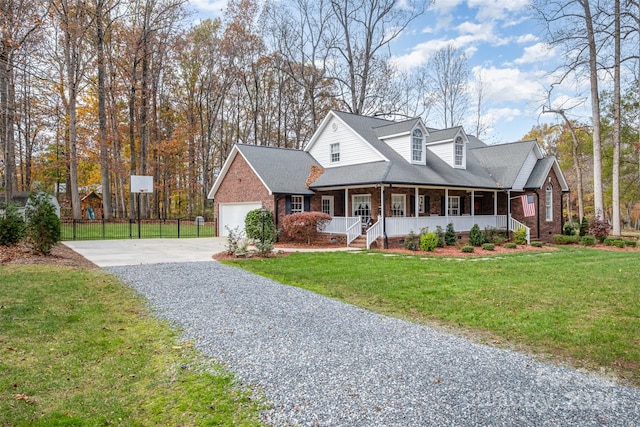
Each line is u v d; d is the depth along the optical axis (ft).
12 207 42.27
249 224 57.72
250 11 112.68
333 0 102.58
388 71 107.86
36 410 11.61
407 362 15.24
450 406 11.92
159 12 101.19
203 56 120.78
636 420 11.27
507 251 54.29
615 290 28.02
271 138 132.26
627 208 134.62
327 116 71.10
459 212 73.72
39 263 34.22
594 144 74.02
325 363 15.03
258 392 12.76
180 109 122.11
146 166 108.68
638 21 68.18
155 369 14.51
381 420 11.12
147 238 69.62
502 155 77.46
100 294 25.09
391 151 65.21
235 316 21.07
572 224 86.53
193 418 11.31
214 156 138.62
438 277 32.73
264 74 120.67
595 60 72.79
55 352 15.75
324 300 24.93
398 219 57.31
